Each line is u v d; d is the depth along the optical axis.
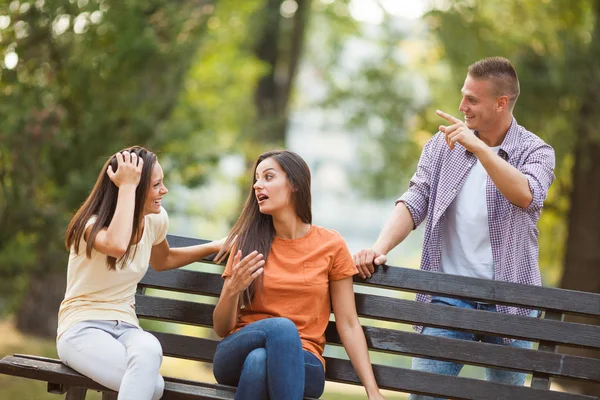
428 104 27.52
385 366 7.44
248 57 26.48
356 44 36.44
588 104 17.86
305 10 31.06
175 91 15.98
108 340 6.93
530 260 7.54
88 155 14.72
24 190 14.14
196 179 17.31
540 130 18.47
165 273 7.97
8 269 14.91
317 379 7.01
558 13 19.03
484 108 7.51
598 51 17.56
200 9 16.22
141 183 7.20
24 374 7.03
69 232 7.21
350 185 39.28
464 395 7.27
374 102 30.62
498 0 20.25
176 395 6.90
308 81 36.84
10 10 13.97
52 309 19.16
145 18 15.16
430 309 7.50
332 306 7.46
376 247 7.64
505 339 7.70
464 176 7.63
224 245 7.58
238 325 7.23
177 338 7.81
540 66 18.14
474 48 19.50
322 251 7.31
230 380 7.11
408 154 29.20
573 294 7.29
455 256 7.65
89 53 14.56
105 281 7.16
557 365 7.24
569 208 18.98
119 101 15.05
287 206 7.34
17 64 14.32
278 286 7.18
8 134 13.92
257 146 26.11
